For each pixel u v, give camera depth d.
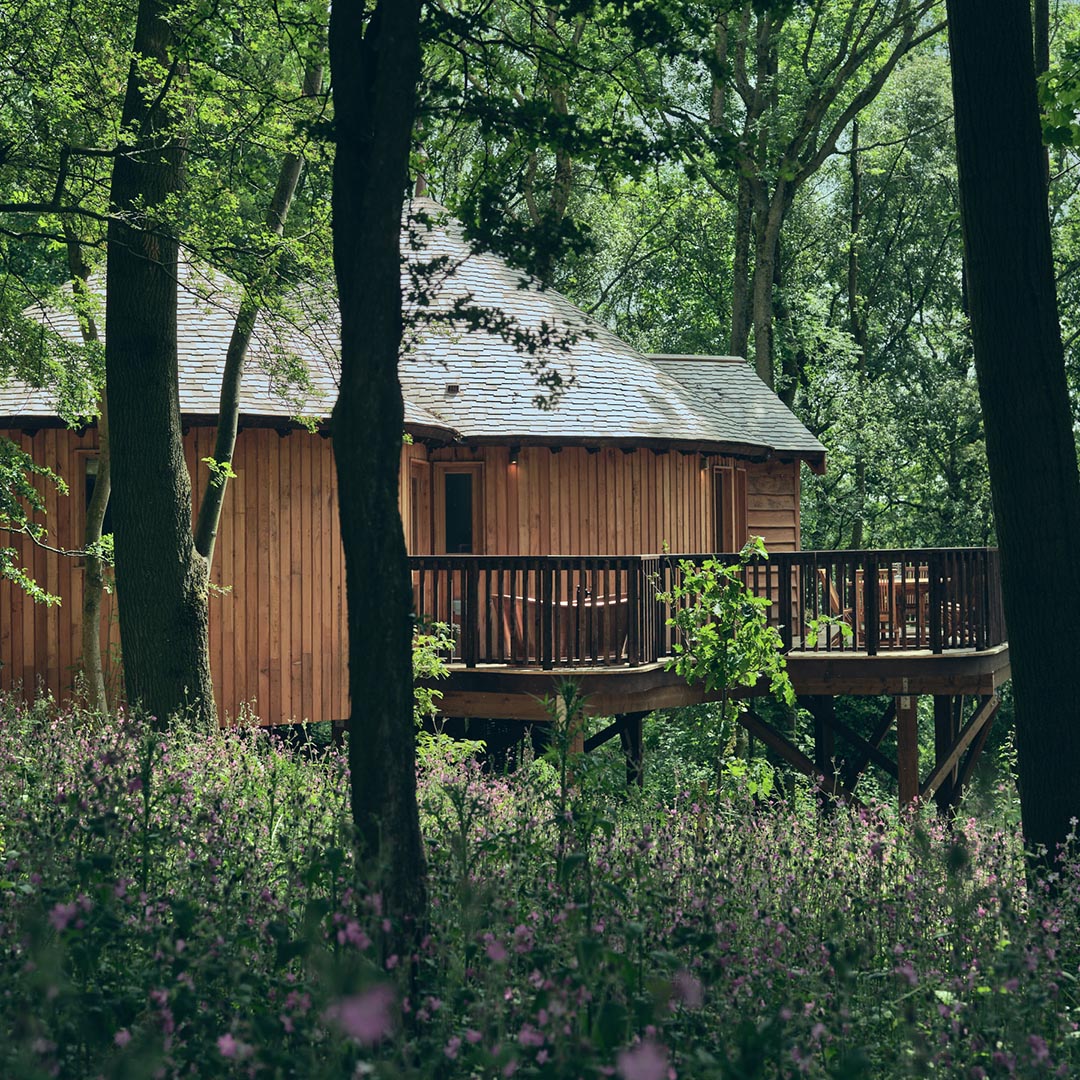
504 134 6.67
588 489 19.08
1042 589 7.21
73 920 3.29
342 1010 2.60
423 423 16.84
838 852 6.04
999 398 7.27
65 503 15.56
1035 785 7.21
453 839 4.55
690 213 37.78
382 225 4.90
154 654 11.47
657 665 15.03
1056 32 32.09
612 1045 3.07
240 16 10.55
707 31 6.82
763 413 24.69
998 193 7.22
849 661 16.19
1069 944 4.70
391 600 4.80
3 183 11.78
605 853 4.95
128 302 11.41
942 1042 3.43
